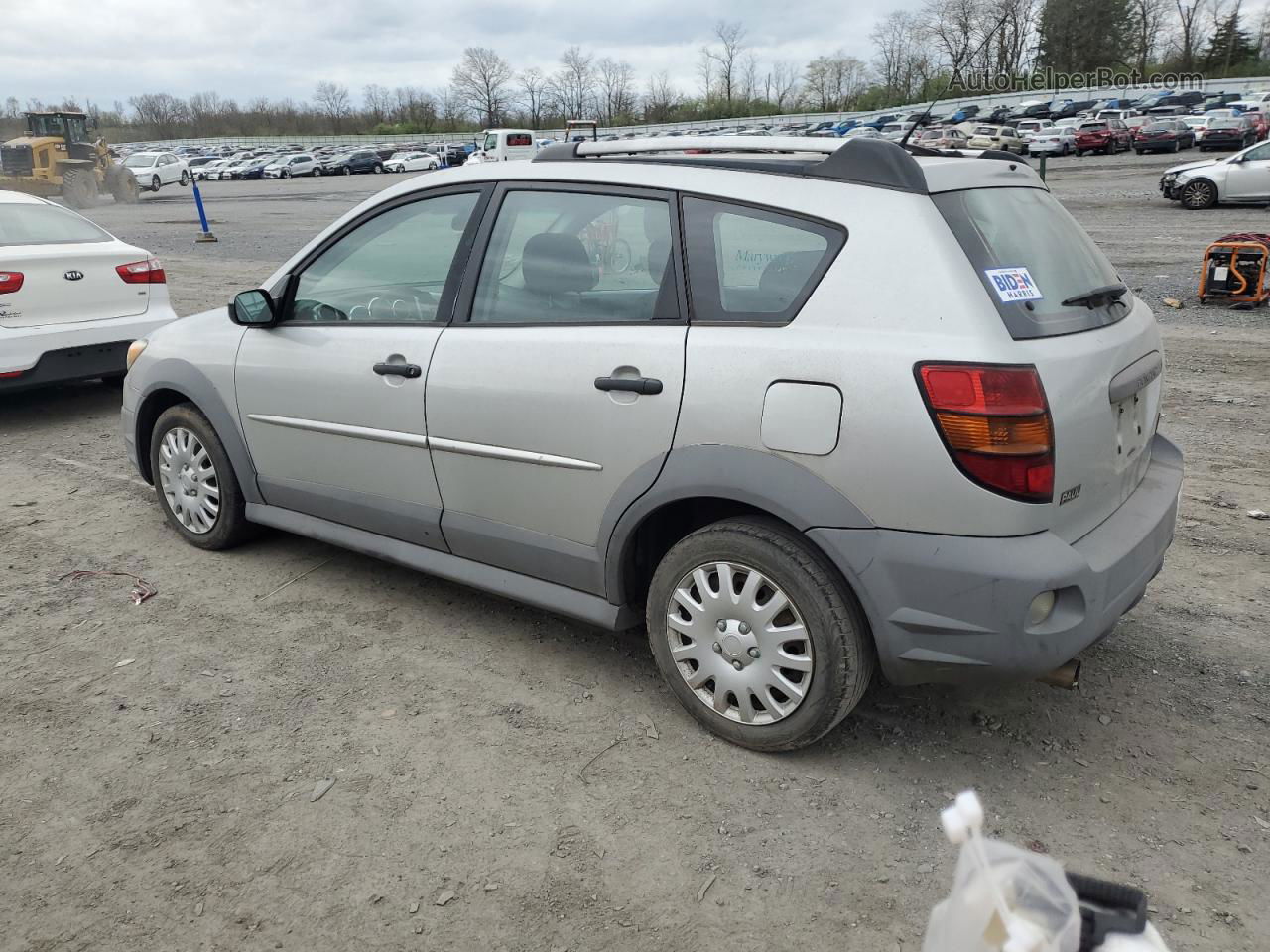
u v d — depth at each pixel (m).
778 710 2.89
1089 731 3.11
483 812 2.76
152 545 4.73
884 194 2.69
